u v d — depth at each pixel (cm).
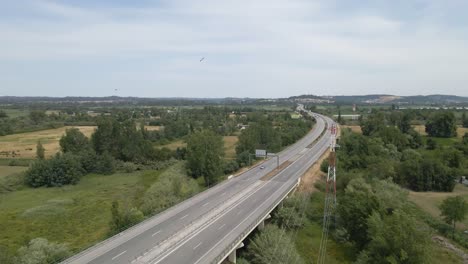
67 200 11044
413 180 12531
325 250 7188
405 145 17088
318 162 13038
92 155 15412
